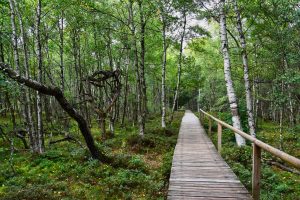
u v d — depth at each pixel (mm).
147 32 22234
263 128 26312
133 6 22156
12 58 20766
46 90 9477
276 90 16750
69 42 23203
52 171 11234
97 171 10758
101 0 19125
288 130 21797
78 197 8547
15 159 12961
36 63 21375
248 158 11594
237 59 24047
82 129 11070
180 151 12062
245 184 8359
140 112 17219
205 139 15742
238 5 17453
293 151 16656
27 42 18844
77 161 12359
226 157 11422
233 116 14555
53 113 29359
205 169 8812
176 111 50938
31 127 14336
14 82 7430
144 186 9289
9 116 27078
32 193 8320
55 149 15047
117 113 28938
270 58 17641
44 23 19109
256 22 18969
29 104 14180
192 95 66312
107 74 15945
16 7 14375
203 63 39312
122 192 8875
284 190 9195
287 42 15664
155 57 29891
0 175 10727
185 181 7484
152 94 48312
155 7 16594
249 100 15570
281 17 15734
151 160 13195
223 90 40781
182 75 31156
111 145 16031
